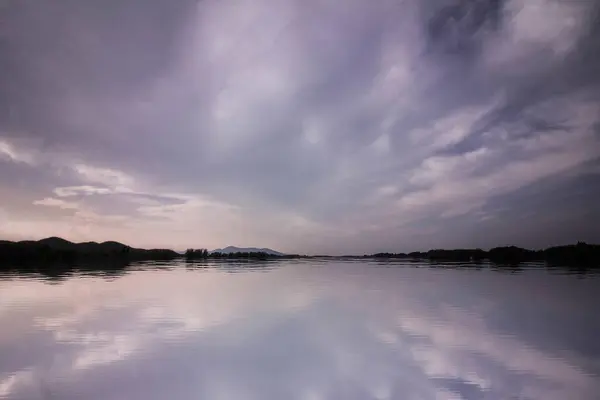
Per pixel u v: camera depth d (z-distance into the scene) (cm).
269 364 1060
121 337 1332
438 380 938
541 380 933
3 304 1983
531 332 1391
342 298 2309
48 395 859
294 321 1608
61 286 2798
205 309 1883
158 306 1961
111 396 852
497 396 841
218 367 1034
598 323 1541
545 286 2833
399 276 4141
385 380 943
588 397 832
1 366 1037
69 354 1141
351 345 1241
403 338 1327
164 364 1057
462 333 1389
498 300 2170
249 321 1605
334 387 898
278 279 3800
